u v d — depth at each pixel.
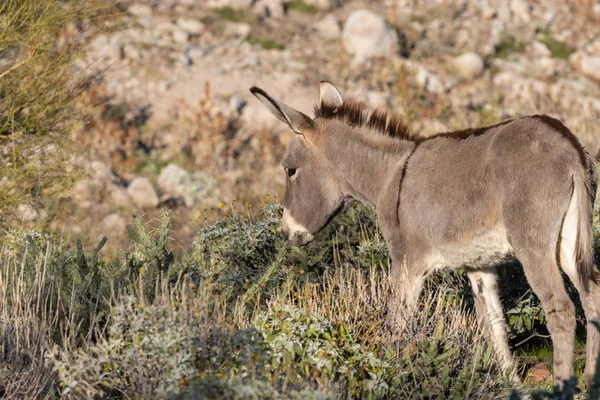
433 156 20.42
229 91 63.22
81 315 19.50
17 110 35.91
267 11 76.88
